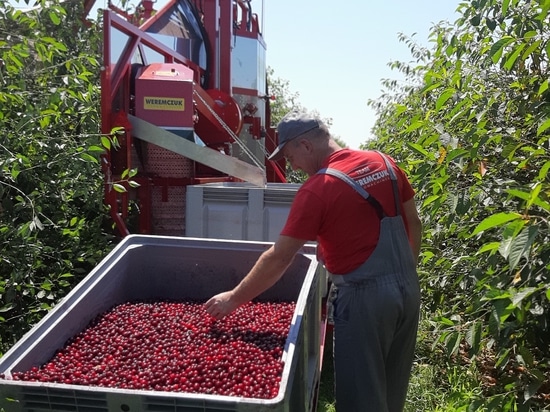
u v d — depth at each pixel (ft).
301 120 8.42
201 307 10.16
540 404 8.11
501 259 7.79
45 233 12.56
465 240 10.66
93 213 14.47
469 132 8.27
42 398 5.87
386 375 8.80
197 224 13.10
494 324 6.37
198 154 14.07
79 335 8.43
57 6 12.60
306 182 8.05
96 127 13.57
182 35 18.69
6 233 10.66
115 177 13.50
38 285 11.76
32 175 11.98
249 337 8.66
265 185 16.84
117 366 7.54
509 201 7.67
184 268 10.94
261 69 24.44
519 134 8.46
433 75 10.52
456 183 9.46
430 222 10.75
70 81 13.10
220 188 13.03
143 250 10.75
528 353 7.24
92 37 17.97
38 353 7.18
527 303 6.44
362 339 7.88
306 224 7.70
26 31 13.05
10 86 11.62
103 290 9.46
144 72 14.52
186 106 14.15
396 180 8.27
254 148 22.93
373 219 7.93
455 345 7.54
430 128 9.27
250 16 24.18
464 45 11.35
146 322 9.33
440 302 10.93
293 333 7.03
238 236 13.00
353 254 7.89
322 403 11.98
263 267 7.74
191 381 7.02
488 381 11.43
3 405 5.91
